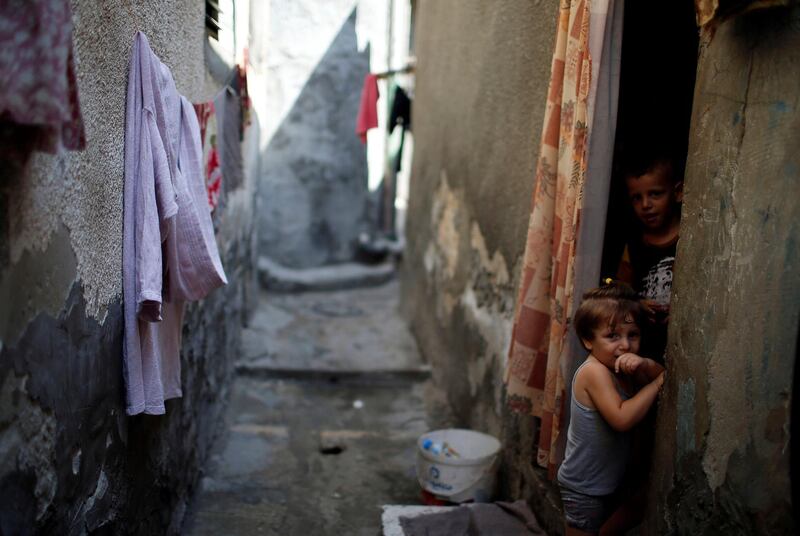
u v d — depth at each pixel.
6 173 1.59
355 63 8.68
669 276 2.82
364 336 6.89
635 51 3.28
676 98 3.31
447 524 3.26
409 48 8.87
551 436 2.91
